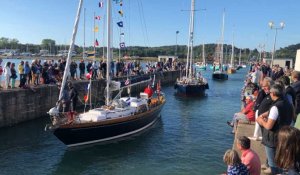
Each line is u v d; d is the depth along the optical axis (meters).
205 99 35.22
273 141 6.50
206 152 15.84
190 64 39.84
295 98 8.59
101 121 16.12
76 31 16.88
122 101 18.50
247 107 13.17
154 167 13.86
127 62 38.94
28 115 21.83
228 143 17.47
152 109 20.50
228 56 116.00
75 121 15.70
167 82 54.56
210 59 115.94
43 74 24.03
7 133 18.80
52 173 13.23
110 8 17.00
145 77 22.58
